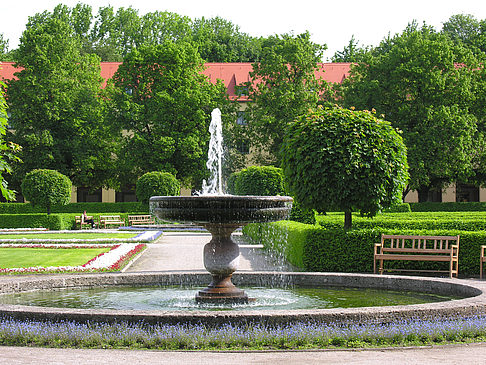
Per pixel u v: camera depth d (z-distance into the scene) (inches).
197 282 460.4
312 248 583.2
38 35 1760.6
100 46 2682.1
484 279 537.0
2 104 610.2
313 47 1749.5
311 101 1696.6
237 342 251.6
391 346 251.6
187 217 360.2
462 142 1508.4
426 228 782.5
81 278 442.0
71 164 1850.4
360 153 587.2
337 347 249.8
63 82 1759.4
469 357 232.4
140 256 762.2
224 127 1803.6
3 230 1343.5
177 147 1690.5
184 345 248.8
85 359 227.0
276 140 1713.8
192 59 1770.4
